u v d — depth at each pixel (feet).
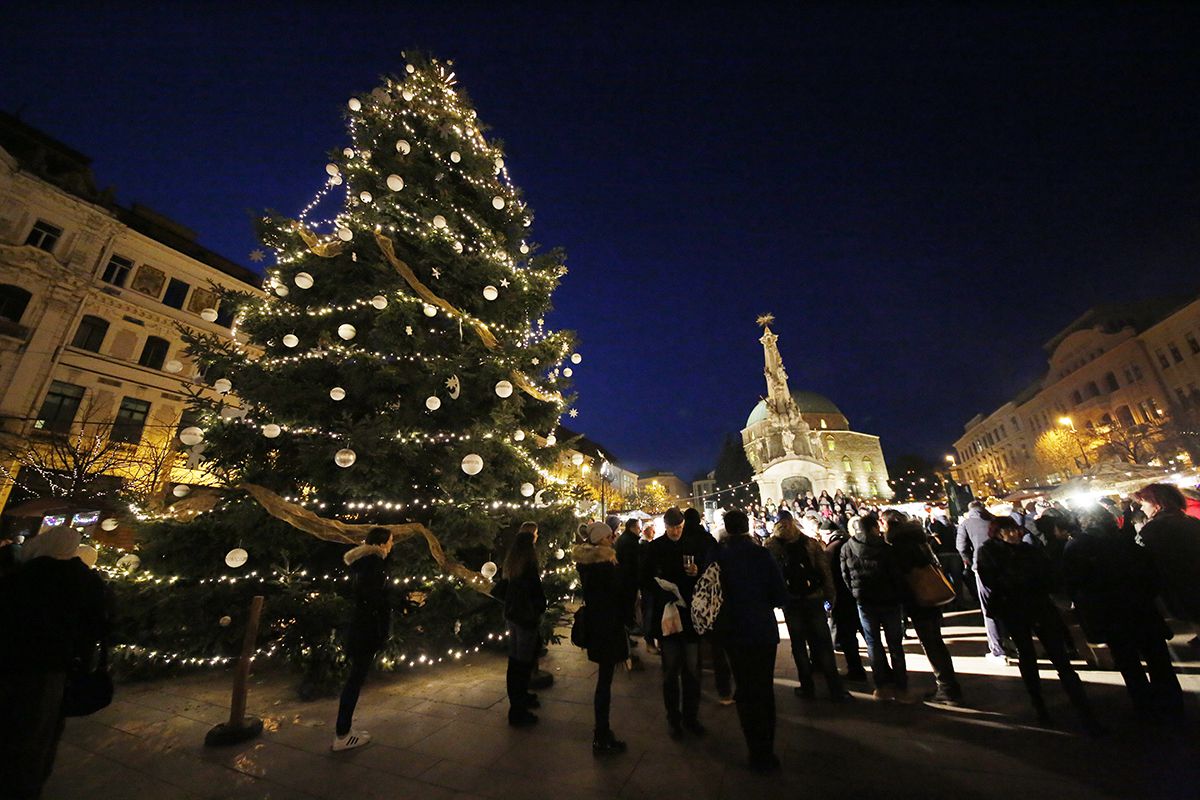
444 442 22.77
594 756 12.77
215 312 23.63
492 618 22.16
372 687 18.48
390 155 29.22
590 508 31.40
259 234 25.54
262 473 21.11
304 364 22.91
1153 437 102.42
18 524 51.78
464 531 20.98
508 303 28.53
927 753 12.18
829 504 44.93
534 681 18.69
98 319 62.95
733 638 12.28
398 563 19.75
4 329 55.06
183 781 11.76
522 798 10.82
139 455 60.08
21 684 9.30
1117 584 14.06
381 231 24.48
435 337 25.57
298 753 13.19
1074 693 13.12
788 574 17.07
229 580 19.39
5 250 56.03
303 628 18.95
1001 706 15.07
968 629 25.23
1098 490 38.99
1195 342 106.93
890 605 16.26
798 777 11.29
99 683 10.57
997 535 14.98
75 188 63.16
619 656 13.43
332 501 21.66
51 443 51.34
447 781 11.64
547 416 28.66
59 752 13.24
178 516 19.51
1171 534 13.91
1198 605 13.16
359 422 20.56
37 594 9.77
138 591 18.81
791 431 149.18
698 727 13.96
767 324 165.17
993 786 10.48
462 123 32.27
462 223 29.27
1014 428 184.65
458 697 17.43
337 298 25.95
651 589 15.51
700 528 16.29
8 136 61.16
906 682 15.99
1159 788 10.03
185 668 20.38
